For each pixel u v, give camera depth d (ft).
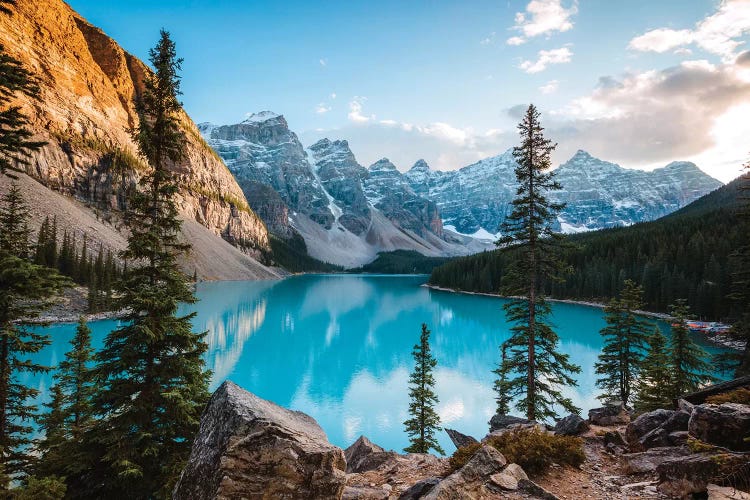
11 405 44.91
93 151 481.05
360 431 117.39
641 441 35.65
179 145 45.39
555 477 30.01
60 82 509.35
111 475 40.55
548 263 72.33
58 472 39.37
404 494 28.94
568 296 412.57
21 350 43.80
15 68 33.99
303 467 18.66
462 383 163.43
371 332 275.80
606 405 53.93
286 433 19.63
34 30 507.71
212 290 456.04
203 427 21.79
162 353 45.19
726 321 258.78
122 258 44.14
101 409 43.11
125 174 499.10
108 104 587.27
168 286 44.75
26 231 51.34
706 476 23.54
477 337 260.01
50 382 126.82
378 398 146.30
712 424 28.07
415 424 91.30
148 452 39.37
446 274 618.44
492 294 506.89
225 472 18.26
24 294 41.39
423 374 94.63
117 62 650.43
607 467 32.40
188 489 19.63
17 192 51.29
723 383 45.57
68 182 440.04
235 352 205.16
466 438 54.85
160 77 44.21
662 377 88.17
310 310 366.84
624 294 103.04
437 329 287.89
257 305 369.50
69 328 193.36
